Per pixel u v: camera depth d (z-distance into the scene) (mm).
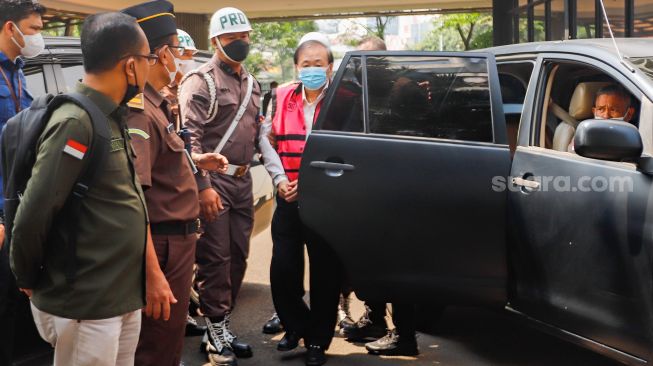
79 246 2516
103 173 2531
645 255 3139
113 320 2590
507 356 4484
